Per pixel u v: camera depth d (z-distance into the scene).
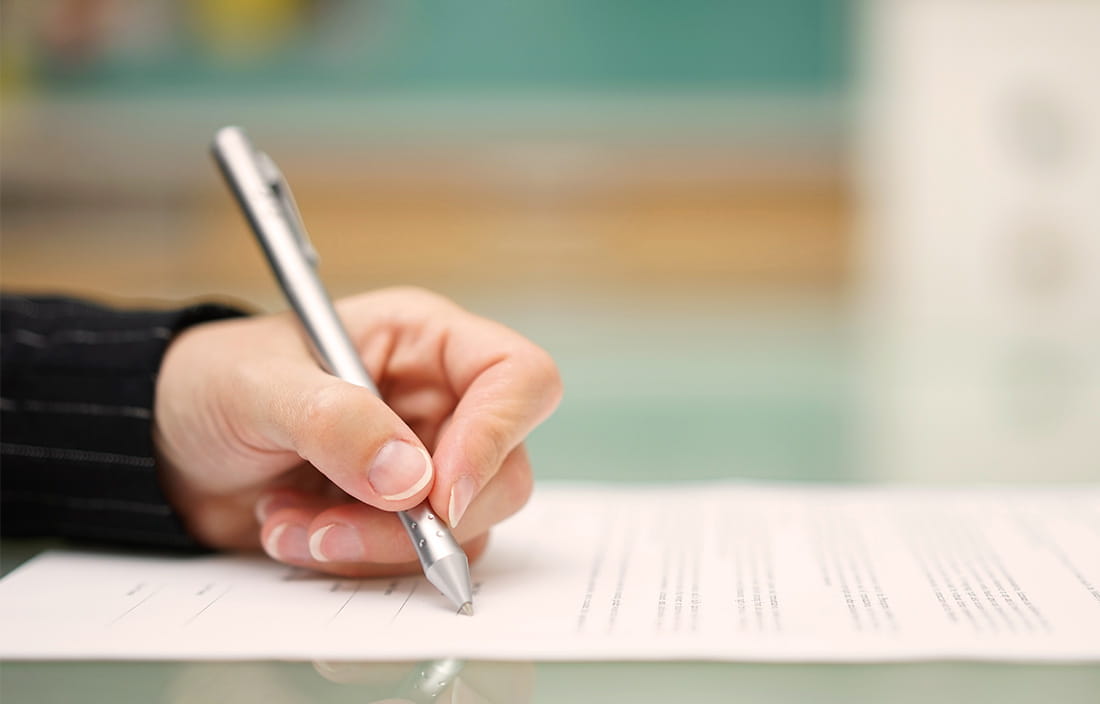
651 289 2.25
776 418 0.92
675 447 0.78
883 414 0.93
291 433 0.41
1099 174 2.11
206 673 0.33
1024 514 0.53
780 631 0.36
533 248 2.28
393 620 0.38
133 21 2.31
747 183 2.27
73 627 0.37
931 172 2.16
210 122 2.29
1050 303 2.11
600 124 2.29
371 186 2.29
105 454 0.48
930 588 0.41
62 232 2.24
